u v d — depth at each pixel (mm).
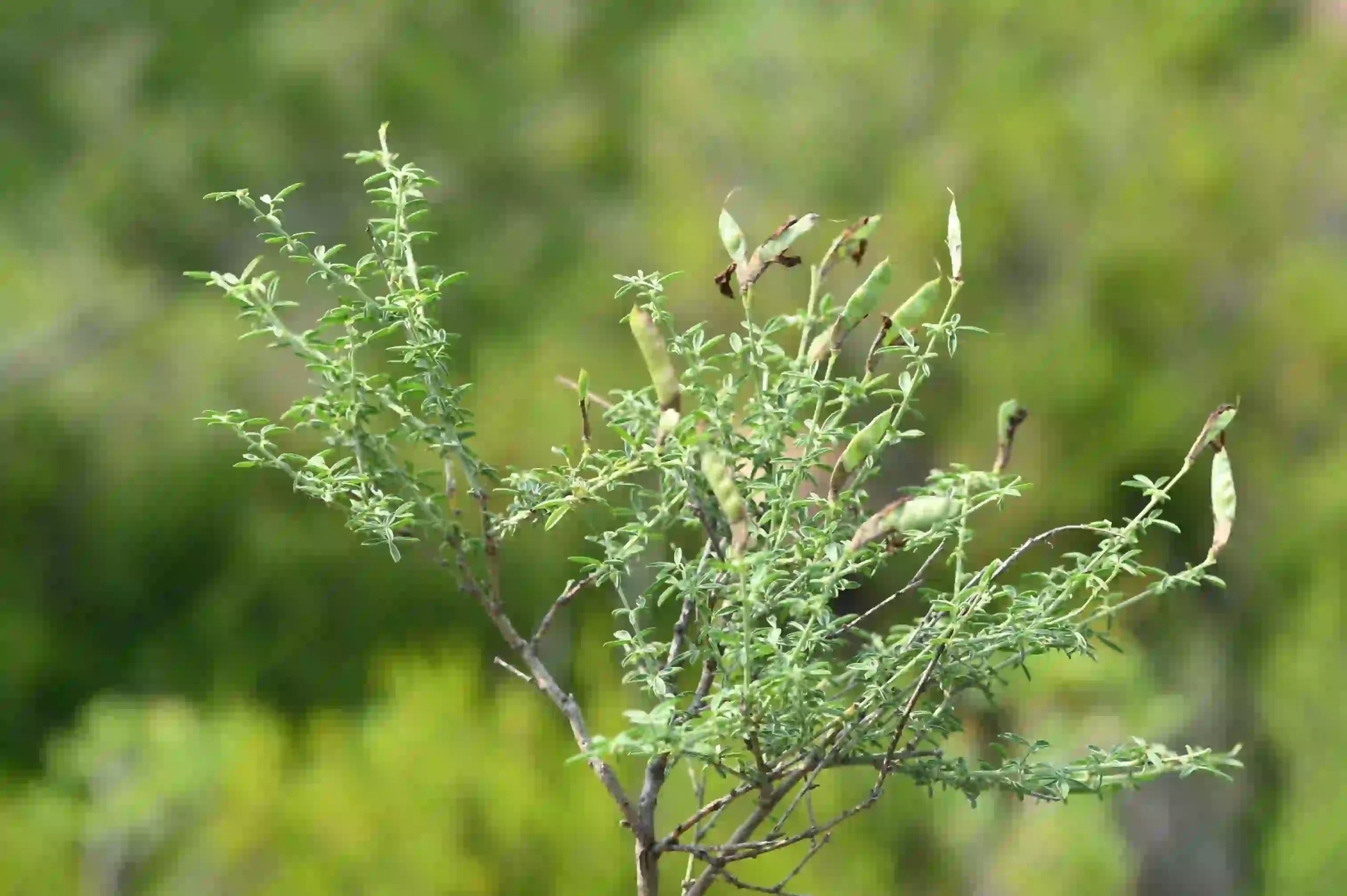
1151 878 5258
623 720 4562
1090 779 1372
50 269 9172
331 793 4305
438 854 4035
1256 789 6258
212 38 10383
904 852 4289
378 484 1421
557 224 9930
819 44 8688
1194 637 6605
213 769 4617
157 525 8367
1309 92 7738
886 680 1299
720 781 3898
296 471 1357
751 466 1424
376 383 1319
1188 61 8109
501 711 4594
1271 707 6422
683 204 8484
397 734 4426
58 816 4742
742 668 1224
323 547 8039
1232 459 7309
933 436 7387
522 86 10625
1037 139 7684
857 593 4047
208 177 9758
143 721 4961
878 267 1325
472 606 7457
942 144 8008
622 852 4145
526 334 9008
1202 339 7516
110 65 10219
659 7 10852
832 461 1805
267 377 8672
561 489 1400
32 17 10398
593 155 10023
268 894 4156
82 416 8344
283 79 10008
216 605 8156
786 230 1323
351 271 1312
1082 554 1340
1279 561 7035
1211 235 7516
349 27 10211
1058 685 3830
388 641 7762
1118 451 7176
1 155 9906
